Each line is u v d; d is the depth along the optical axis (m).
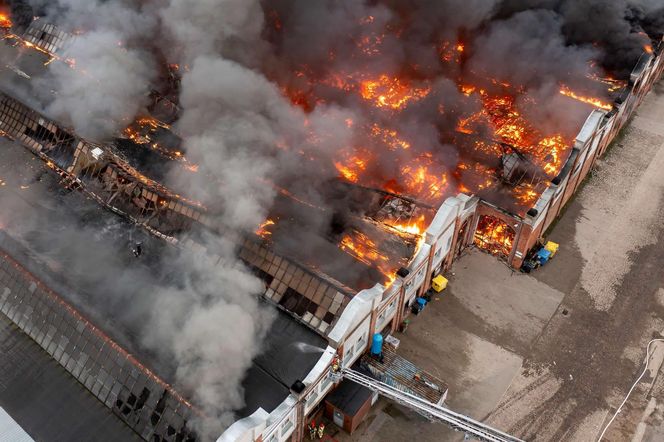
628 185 51.19
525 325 40.50
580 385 37.09
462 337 39.72
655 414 35.69
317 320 32.72
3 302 34.19
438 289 42.03
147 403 29.34
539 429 35.00
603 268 44.38
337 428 34.62
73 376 31.45
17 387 31.30
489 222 44.94
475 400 36.31
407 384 34.94
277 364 31.11
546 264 44.69
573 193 50.16
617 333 40.03
